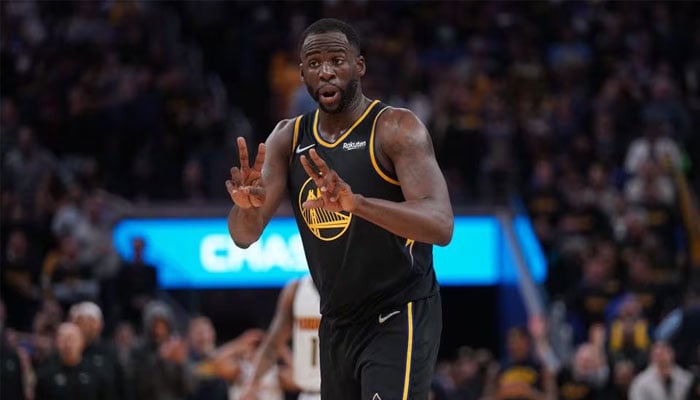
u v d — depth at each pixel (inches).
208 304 797.9
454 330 834.8
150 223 797.2
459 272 816.3
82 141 914.1
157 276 736.3
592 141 935.7
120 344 604.1
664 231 846.5
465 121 936.3
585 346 589.9
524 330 623.2
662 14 1090.1
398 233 233.9
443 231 236.2
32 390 535.5
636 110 962.7
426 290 258.8
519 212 832.3
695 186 954.7
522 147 911.7
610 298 745.0
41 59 970.1
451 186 877.8
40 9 1032.8
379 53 1011.9
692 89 1040.2
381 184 250.7
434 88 988.6
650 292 755.4
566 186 865.5
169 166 890.7
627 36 1067.3
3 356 519.2
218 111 956.6
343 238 252.1
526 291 754.2
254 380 420.2
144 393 538.6
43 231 793.6
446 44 1051.9
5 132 868.6
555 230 840.9
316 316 413.4
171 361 543.8
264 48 1043.3
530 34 1059.9
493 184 864.9
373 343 254.8
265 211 259.0
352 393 263.3
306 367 414.6
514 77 1005.2
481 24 1074.1
